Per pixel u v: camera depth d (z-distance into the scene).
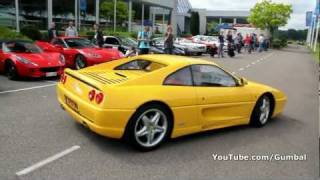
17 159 4.36
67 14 26.91
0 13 21.28
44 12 24.44
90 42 14.02
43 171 4.09
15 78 10.15
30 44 11.31
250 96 6.08
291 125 6.68
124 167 4.32
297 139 5.82
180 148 5.05
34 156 4.48
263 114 6.45
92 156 4.58
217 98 5.51
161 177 4.12
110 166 4.32
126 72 5.57
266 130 6.23
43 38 20.59
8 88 8.91
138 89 4.70
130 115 4.56
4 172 4.01
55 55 10.91
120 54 13.45
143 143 4.80
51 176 3.98
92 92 4.69
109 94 4.50
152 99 4.71
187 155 4.82
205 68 5.54
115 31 31.95
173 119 5.00
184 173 4.27
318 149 5.38
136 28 38.91
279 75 15.70
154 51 18.19
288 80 14.08
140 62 5.73
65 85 5.51
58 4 25.92
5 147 4.72
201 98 5.27
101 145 4.96
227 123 5.81
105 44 18.02
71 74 5.41
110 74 5.43
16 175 3.96
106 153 4.70
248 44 34.06
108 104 4.47
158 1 40.94
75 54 12.59
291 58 30.11
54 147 4.81
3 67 10.44
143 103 4.63
